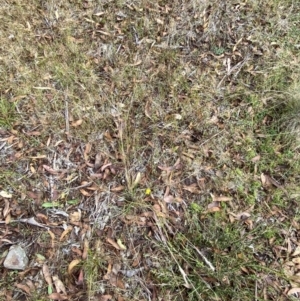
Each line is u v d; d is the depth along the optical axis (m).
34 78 2.86
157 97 2.87
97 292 2.08
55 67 2.91
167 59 3.09
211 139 2.67
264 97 2.88
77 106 2.74
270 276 2.17
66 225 2.29
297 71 3.00
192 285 2.07
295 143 2.62
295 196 2.46
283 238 2.32
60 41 3.12
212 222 2.33
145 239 2.26
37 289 2.07
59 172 2.49
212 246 2.23
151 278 2.14
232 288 2.10
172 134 2.69
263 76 3.00
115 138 2.65
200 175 2.54
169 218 2.35
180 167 2.55
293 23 3.31
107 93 2.86
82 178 2.47
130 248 2.24
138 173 2.49
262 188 2.50
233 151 2.64
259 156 2.61
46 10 3.27
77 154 2.57
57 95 2.78
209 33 3.25
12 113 2.68
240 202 2.44
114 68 3.02
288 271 2.20
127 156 2.54
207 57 3.14
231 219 2.36
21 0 3.26
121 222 2.31
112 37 3.20
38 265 2.14
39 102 2.74
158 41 3.21
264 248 2.28
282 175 2.54
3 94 2.78
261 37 3.23
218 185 2.49
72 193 2.41
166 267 2.16
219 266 2.15
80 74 2.92
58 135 2.62
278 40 3.21
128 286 2.12
